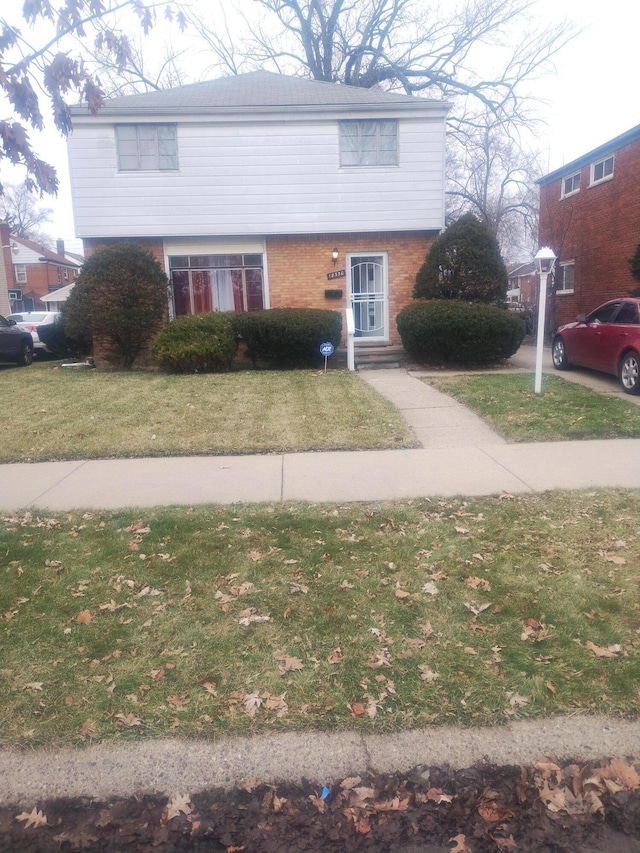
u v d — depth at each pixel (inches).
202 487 254.2
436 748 114.1
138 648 142.7
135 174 605.9
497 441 313.6
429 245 638.5
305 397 411.8
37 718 121.0
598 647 139.4
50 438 327.6
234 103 612.7
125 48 168.9
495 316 542.0
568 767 110.0
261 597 163.9
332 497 238.2
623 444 304.2
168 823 101.5
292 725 118.9
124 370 590.9
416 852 96.0
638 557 182.5
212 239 629.9
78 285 586.2
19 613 157.9
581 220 845.8
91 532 208.5
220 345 545.0
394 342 643.5
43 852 96.3
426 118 610.5
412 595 163.8
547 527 205.5
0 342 651.5
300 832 99.7
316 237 634.2
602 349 455.8
